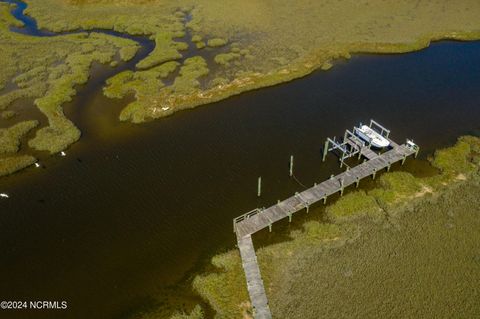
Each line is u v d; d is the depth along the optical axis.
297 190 44.12
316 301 32.16
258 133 53.56
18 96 61.38
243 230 37.81
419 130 53.44
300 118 56.41
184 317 31.52
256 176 46.25
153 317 32.00
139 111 57.62
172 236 39.03
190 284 34.47
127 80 65.25
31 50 75.31
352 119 55.94
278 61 70.12
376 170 44.62
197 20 87.19
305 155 49.41
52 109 58.00
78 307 33.06
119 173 47.22
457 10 87.94
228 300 32.44
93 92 63.00
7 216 41.75
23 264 36.75
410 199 41.56
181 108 58.38
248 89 62.53
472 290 32.69
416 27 80.75
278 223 39.84
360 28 81.12
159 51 73.75
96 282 34.97
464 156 47.59
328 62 70.06
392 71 67.38
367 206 40.78
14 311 32.69
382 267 34.72
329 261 35.41
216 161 48.72
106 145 51.91
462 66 68.31
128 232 39.59
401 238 37.41
